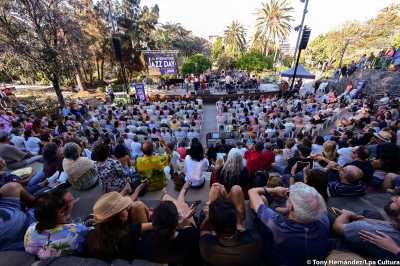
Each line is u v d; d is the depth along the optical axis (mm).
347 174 2900
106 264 1829
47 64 14570
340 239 2021
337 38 32812
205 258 1675
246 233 1756
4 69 14008
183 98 21172
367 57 18469
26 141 6648
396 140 5691
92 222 2496
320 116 11070
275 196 2572
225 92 22844
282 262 1831
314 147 5680
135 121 12367
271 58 34500
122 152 4191
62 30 15953
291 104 15461
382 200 2785
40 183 3619
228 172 3129
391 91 13562
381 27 29047
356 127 8539
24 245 2059
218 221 1617
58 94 16609
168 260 1774
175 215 1791
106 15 25422
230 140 10977
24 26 13906
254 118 12070
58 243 1962
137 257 1893
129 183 3461
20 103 16766
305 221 1797
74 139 5844
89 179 3498
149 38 30141
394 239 1761
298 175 3559
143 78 28297
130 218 2336
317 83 21812
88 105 17750
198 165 3811
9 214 2354
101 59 27531
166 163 4934
